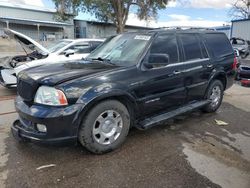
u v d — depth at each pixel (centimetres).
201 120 518
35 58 786
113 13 3003
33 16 3747
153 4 2995
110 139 370
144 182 305
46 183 302
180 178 313
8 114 550
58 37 3653
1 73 729
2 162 346
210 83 535
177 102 466
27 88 350
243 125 495
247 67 875
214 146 401
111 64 407
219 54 557
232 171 330
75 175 318
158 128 469
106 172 325
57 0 2817
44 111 323
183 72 459
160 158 360
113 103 362
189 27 541
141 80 389
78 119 330
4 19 3219
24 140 354
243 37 2709
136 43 434
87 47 876
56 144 329
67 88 327
